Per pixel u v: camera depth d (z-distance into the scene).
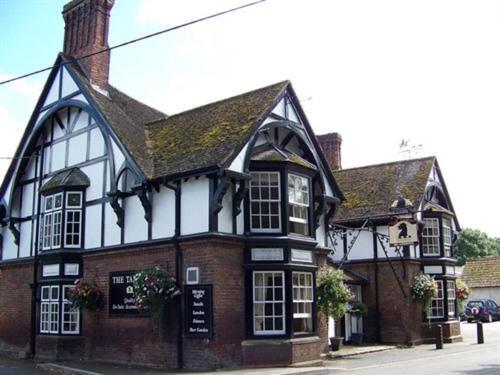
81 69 19.72
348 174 28.30
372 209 25.11
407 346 22.91
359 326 24.30
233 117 16.94
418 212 23.73
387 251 24.33
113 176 17.05
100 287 17.34
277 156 16.06
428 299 23.64
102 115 17.67
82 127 19.12
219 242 14.82
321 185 17.94
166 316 15.30
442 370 14.37
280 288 15.65
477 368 14.73
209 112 18.28
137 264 16.39
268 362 15.00
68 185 18.30
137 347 16.00
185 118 18.86
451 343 24.31
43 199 19.70
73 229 18.34
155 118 21.48
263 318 15.40
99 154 18.30
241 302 15.20
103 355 16.92
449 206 26.89
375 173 27.44
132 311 16.30
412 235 21.62
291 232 16.31
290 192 16.44
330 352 18.58
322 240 18.64
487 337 27.25
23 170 21.02
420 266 24.75
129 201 17.00
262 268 15.47
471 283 46.88
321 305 17.50
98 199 18.02
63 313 17.97
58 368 15.55
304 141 17.73
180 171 15.44
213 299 14.50
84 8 20.38
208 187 15.05
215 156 15.17
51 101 19.89
